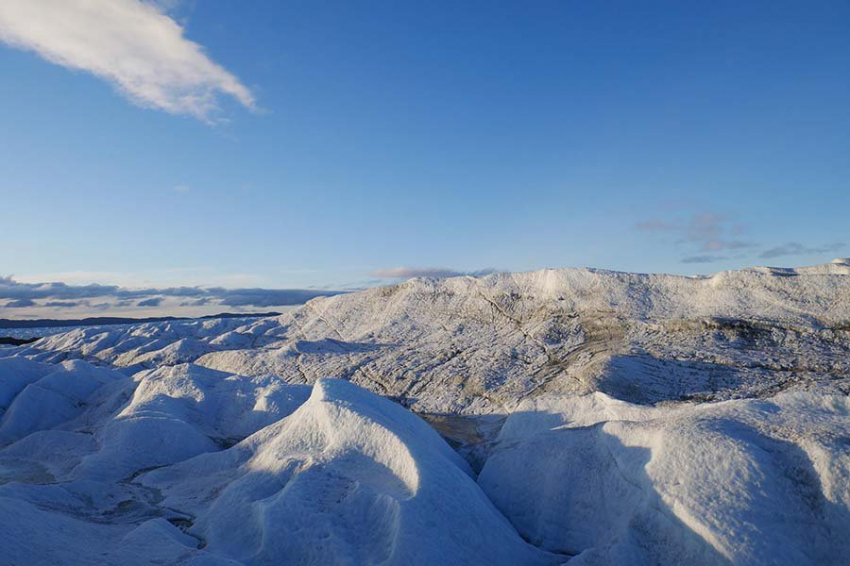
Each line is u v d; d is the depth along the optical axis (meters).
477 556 13.26
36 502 16.77
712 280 46.91
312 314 72.62
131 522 16.45
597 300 50.00
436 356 47.88
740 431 15.27
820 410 16.19
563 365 41.28
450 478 15.59
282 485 16.56
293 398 30.77
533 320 51.88
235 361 54.25
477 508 15.04
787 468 13.62
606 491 15.90
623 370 35.59
